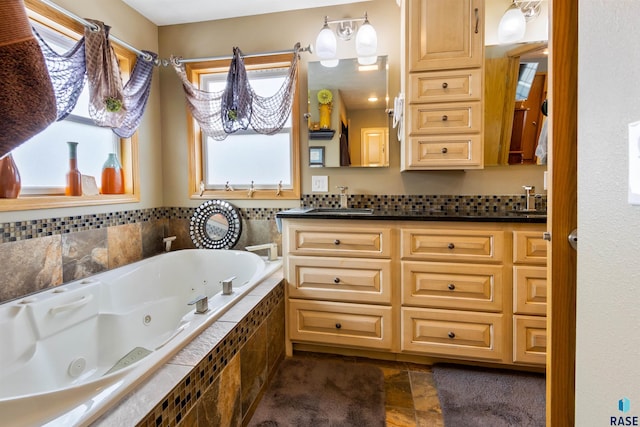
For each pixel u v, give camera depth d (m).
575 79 0.76
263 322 1.54
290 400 1.48
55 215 1.69
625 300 0.49
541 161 2.03
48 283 1.65
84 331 1.62
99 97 1.79
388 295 1.74
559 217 0.79
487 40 2.06
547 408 0.84
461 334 1.67
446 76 1.79
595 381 0.57
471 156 1.79
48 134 1.76
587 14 0.60
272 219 2.41
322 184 2.32
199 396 0.98
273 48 2.33
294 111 2.32
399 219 1.70
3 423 0.69
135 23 2.26
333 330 1.82
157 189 2.48
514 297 1.61
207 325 1.21
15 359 1.28
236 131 2.40
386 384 1.62
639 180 0.45
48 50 1.55
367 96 2.21
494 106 2.05
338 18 2.25
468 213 2.04
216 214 2.43
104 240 2.00
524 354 1.62
